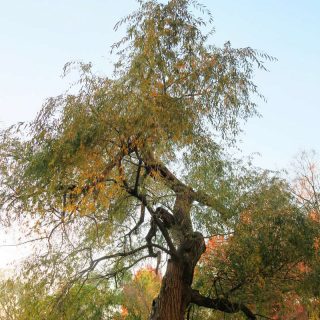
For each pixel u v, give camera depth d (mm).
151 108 10102
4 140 10773
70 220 11086
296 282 14031
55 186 10328
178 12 11414
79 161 10086
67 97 10398
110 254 13273
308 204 14375
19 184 10547
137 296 16391
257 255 12773
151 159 10680
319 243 13383
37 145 10391
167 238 11961
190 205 12148
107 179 10320
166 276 12609
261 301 14148
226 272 14266
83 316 13000
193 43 11219
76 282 12398
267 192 13547
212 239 13977
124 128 10141
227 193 12492
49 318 11961
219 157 12305
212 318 15602
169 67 10883
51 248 11672
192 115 10836
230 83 11273
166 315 12203
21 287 11906
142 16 11273
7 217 10773
